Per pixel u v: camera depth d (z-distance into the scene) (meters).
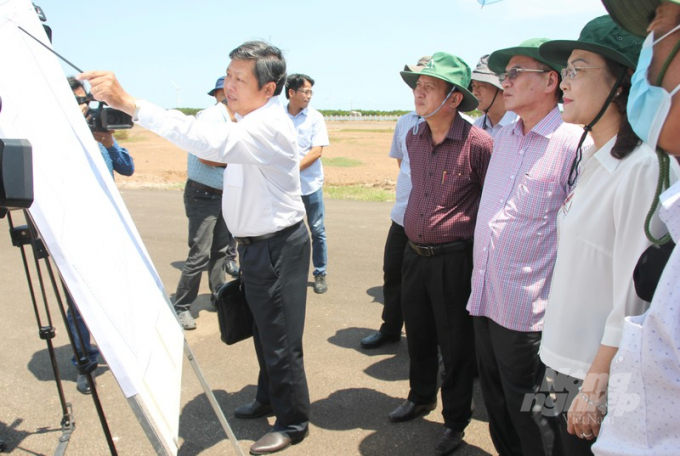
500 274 2.51
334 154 23.20
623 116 1.75
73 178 1.88
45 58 2.10
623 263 1.68
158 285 2.44
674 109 1.31
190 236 4.74
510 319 2.50
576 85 1.84
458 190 2.93
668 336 1.31
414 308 3.20
